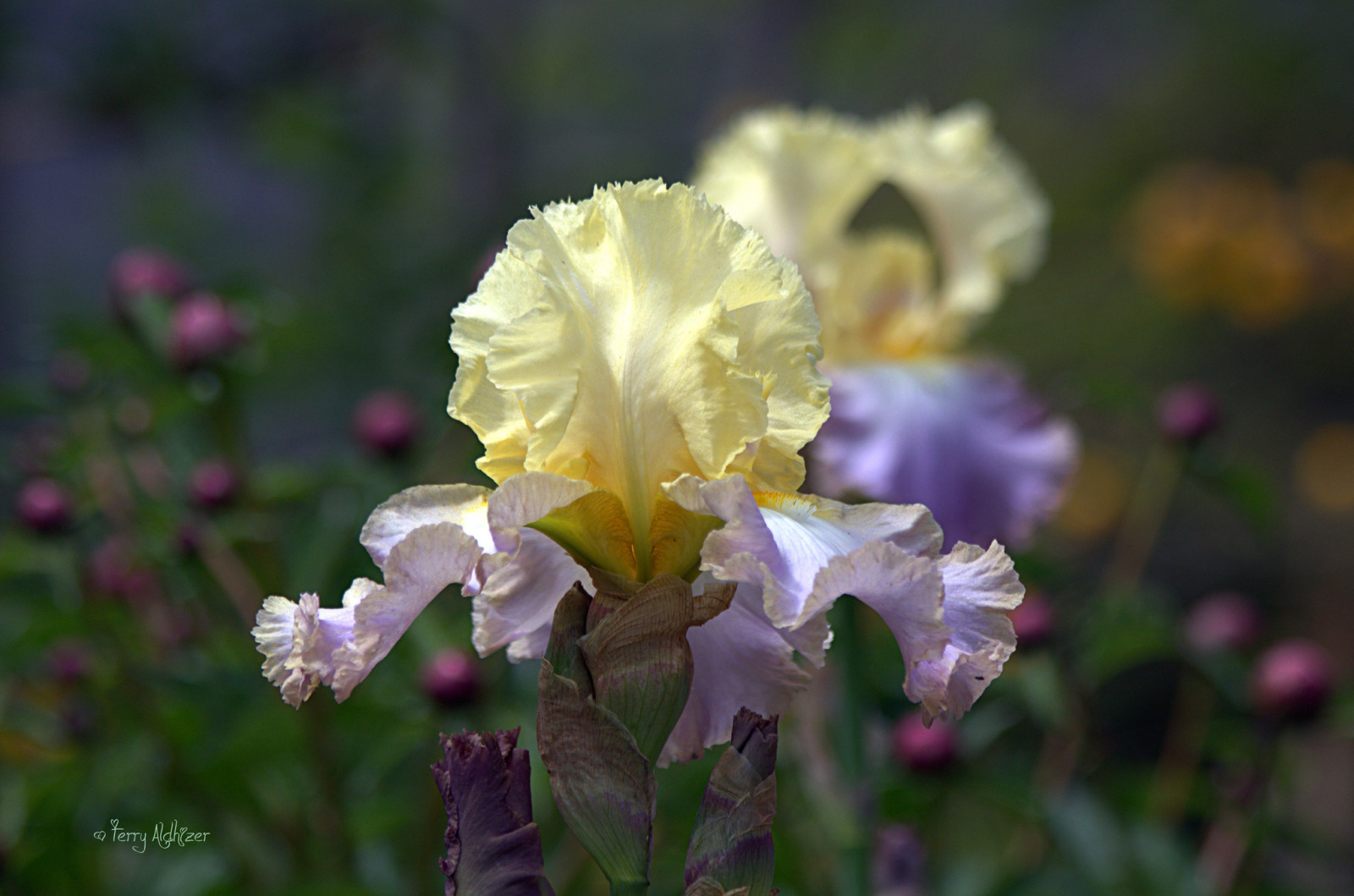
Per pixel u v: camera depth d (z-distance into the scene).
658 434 0.69
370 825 0.90
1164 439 1.03
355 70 1.77
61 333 0.95
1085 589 1.05
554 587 0.71
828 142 0.98
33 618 0.95
